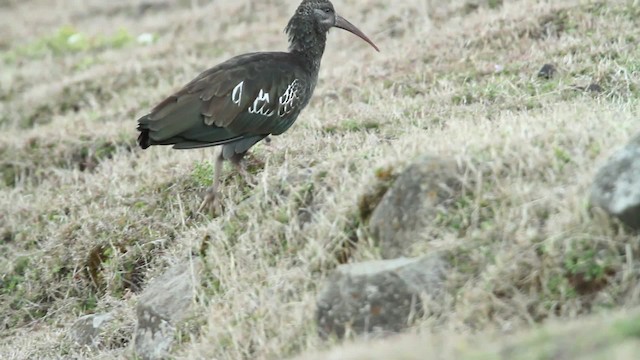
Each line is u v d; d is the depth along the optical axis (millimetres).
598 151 9906
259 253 11148
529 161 9914
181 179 13727
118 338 11961
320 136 13953
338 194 10953
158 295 11484
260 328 10203
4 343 13141
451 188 9844
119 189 14492
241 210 11867
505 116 12367
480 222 9625
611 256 8938
